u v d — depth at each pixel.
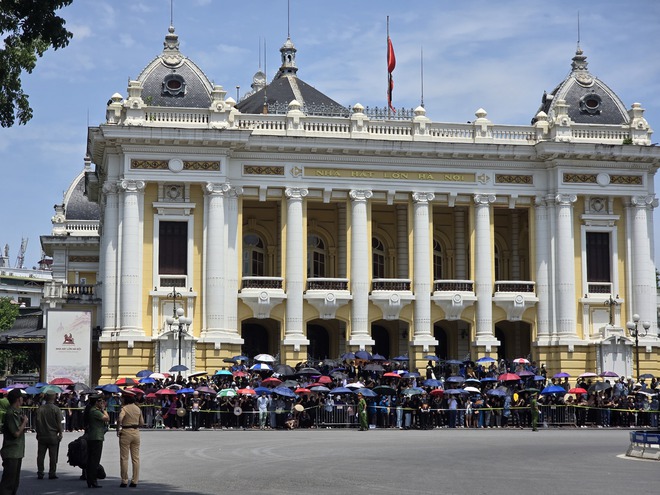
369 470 31.58
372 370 61.19
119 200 67.31
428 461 34.72
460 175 71.81
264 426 55.16
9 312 116.75
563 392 58.16
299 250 69.56
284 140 68.88
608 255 73.06
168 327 66.94
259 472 30.91
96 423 28.00
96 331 72.12
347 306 70.44
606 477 30.02
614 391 63.00
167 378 59.97
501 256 78.19
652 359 72.31
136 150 67.25
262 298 68.62
